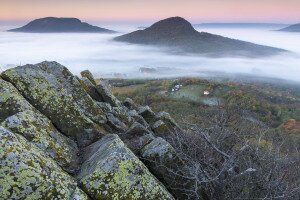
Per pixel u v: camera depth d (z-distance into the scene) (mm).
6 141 5688
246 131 10742
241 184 7695
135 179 6660
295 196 7953
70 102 9078
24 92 8727
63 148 7793
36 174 5559
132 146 9398
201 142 9305
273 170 8195
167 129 12039
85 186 6500
